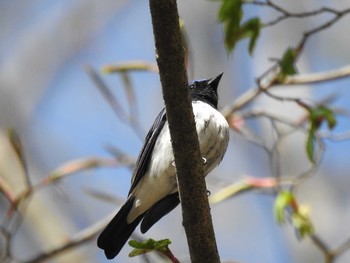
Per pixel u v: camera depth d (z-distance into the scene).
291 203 9.82
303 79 10.40
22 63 14.59
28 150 13.41
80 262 12.30
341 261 11.44
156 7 6.29
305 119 10.60
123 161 11.15
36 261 10.70
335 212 11.60
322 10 9.16
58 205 12.89
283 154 11.90
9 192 10.27
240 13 9.35
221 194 10.34
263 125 12.64
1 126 13.47
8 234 10.02
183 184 6.92
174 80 6.59
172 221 13.55
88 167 11.02
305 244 11.44
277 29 13.64
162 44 6.45
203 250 7.00
